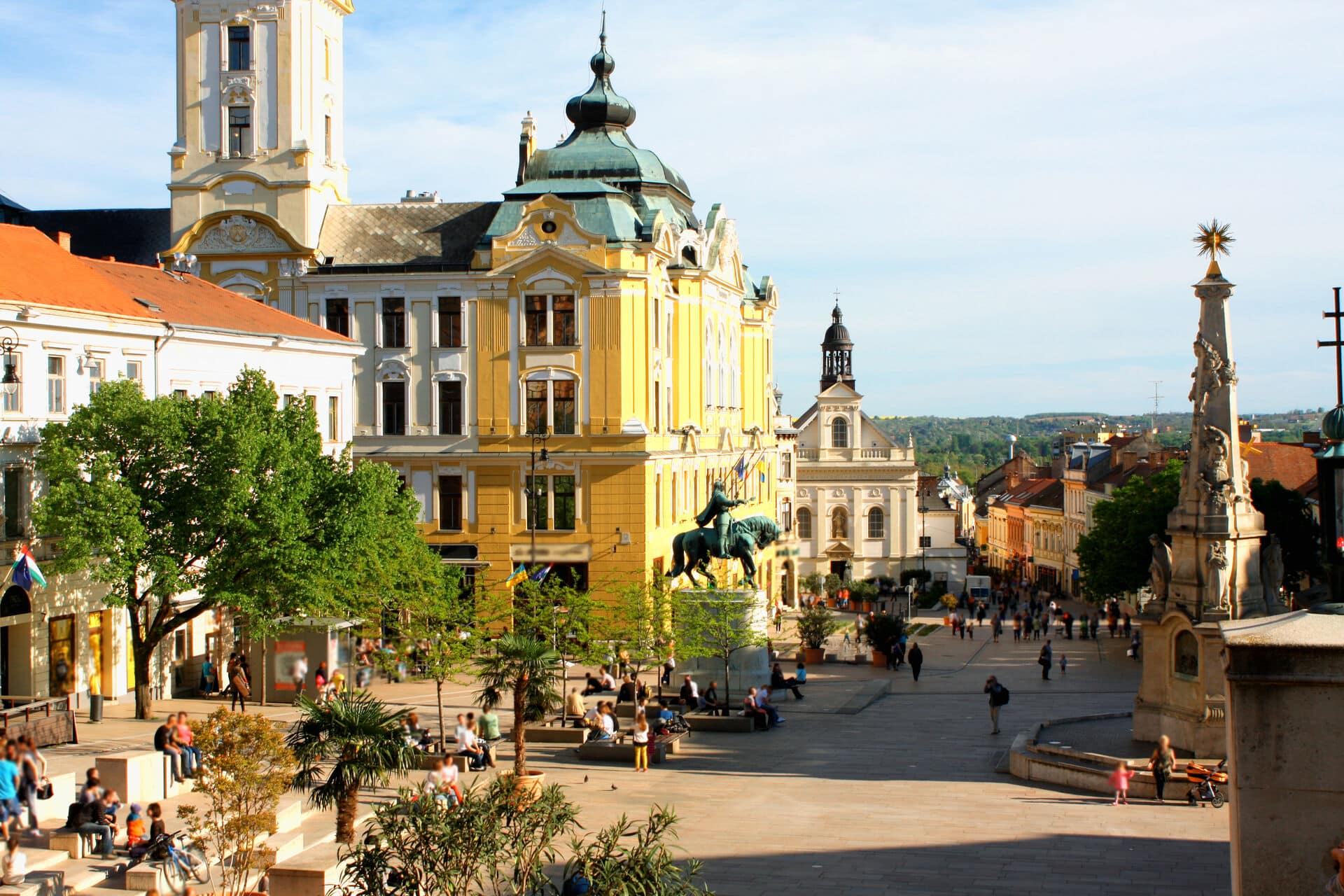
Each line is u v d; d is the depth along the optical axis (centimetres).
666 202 7944
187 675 5456
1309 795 1333
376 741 2627
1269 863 1343
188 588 4516
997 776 3888
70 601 4803
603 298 7119
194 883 2622
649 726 4597
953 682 6644
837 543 13512
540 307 7200
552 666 3544
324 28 7762
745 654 5775
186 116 7538
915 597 12206
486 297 7250
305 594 4525
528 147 8475
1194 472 3722
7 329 4534
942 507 14762
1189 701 3706
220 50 7500
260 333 5850
